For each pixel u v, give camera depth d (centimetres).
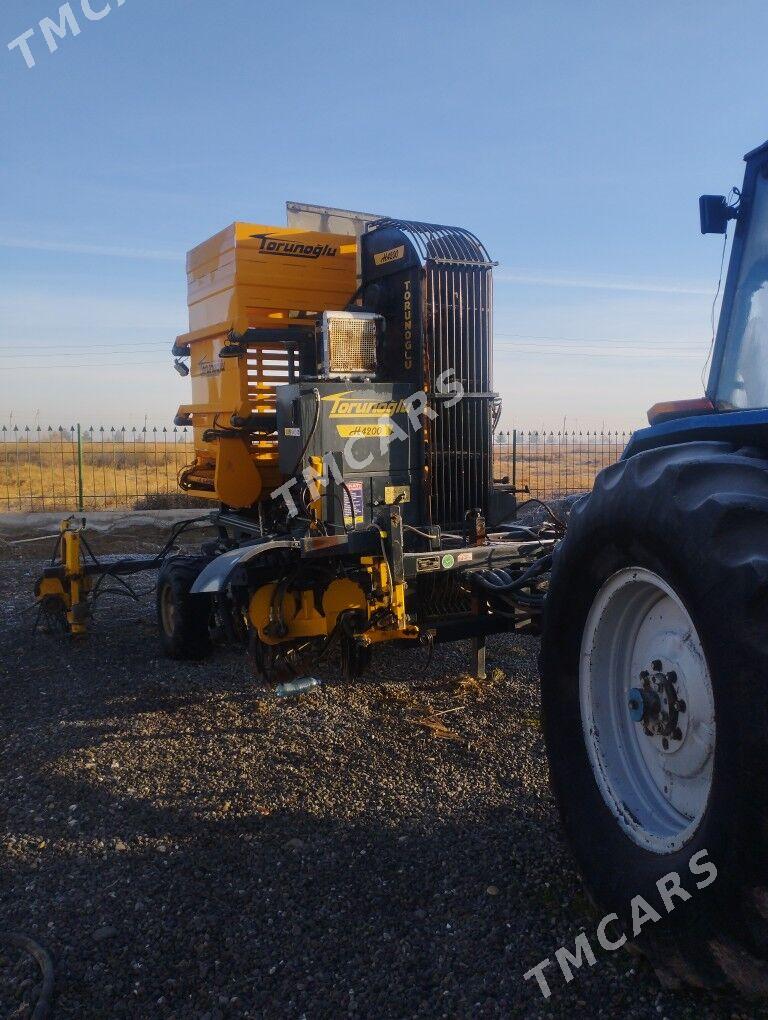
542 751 444
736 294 331
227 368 667
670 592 240
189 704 534
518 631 547
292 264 661
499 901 305
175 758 446
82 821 378
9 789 416
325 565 499
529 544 535
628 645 280
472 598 553
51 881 329
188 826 370
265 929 294
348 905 307
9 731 496
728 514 213
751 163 327
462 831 360
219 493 657
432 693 546
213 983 267
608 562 266
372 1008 254
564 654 294
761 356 318
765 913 198
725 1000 242
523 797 390
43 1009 253
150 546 1318
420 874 327
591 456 1712
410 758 441
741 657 202
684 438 289
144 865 339
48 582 714
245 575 480
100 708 528
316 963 275
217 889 320
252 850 349
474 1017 248
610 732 280
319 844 352
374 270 623
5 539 1370
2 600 895
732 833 203
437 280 580
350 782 412
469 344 596
